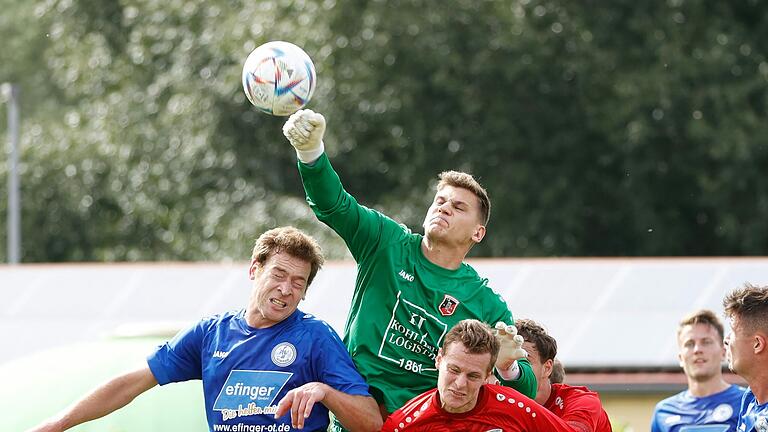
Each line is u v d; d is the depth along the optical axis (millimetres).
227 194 94062
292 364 23953
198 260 92562
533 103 90625
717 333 34719
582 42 88500
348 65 87938
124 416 29812
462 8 89250
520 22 88562
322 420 24500
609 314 46969
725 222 88125
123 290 49719
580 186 91438
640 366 45875
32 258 105938
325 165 24109
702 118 86562
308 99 24031
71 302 49531
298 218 89125
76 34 108875
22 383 31234
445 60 87875
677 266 48031
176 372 24797
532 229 89812
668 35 88812
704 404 34812
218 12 94000
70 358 32312
